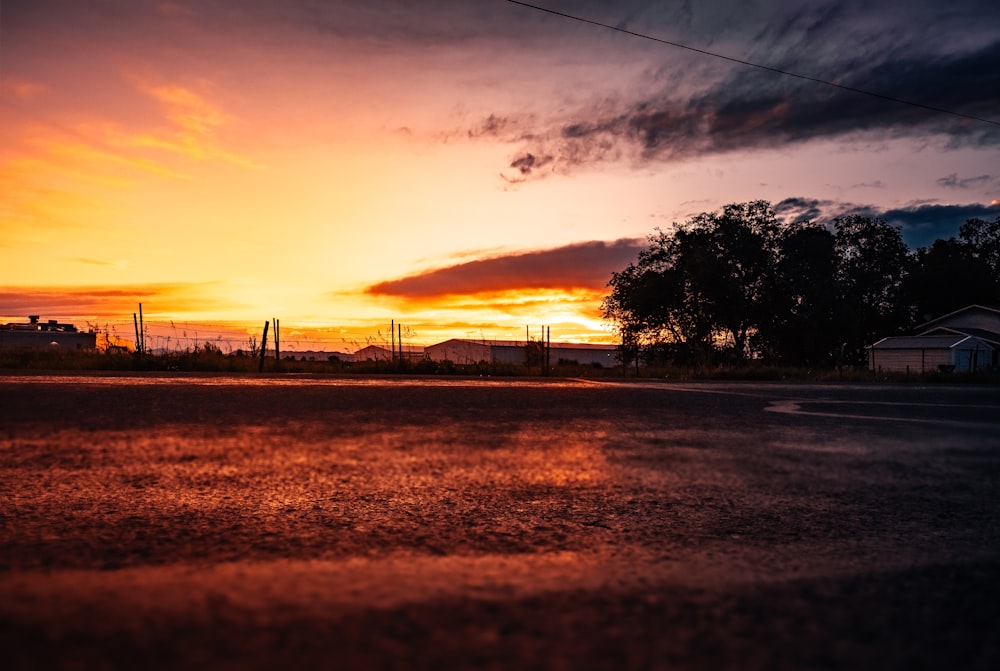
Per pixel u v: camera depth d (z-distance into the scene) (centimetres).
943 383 2747
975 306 5716
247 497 489
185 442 704
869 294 6209
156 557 337
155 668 199
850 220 6209
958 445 811
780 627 254
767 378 2764
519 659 214
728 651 228
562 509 477
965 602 292
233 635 228
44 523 403
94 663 202
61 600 262
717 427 941
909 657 229
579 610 266
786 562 356
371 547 369
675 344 4822
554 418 1000
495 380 1909
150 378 1515
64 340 3459
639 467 640
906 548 393
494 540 392
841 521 459
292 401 1115
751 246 4681
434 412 1029
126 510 443
